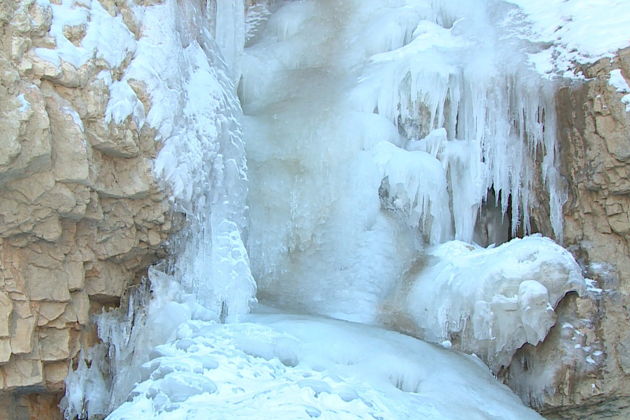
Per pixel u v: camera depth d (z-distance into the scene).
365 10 12.02
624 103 8.95
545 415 8.84
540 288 8.38
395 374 7.59
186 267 8.15
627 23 9.54
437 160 10.15
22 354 6.64
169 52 7.88
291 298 9.73
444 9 11.56
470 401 7.50
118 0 7.52
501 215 10.32
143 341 7.58
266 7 12.88
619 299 8.76
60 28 6.74
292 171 10.32
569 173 9.40
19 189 6.34
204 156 8.22
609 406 8.73
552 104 9.65
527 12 10.65
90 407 7.43
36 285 6.72
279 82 11.48
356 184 10.10
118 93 7.08
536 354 8.85
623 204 8.91
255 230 10.07
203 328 7.57
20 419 7.10
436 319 9.02
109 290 7.53
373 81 10.77
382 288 9.70
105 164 7.12
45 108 6.44
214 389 6.52
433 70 10.37
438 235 10.04
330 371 7.21
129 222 7.41
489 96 10.12
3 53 6.22
